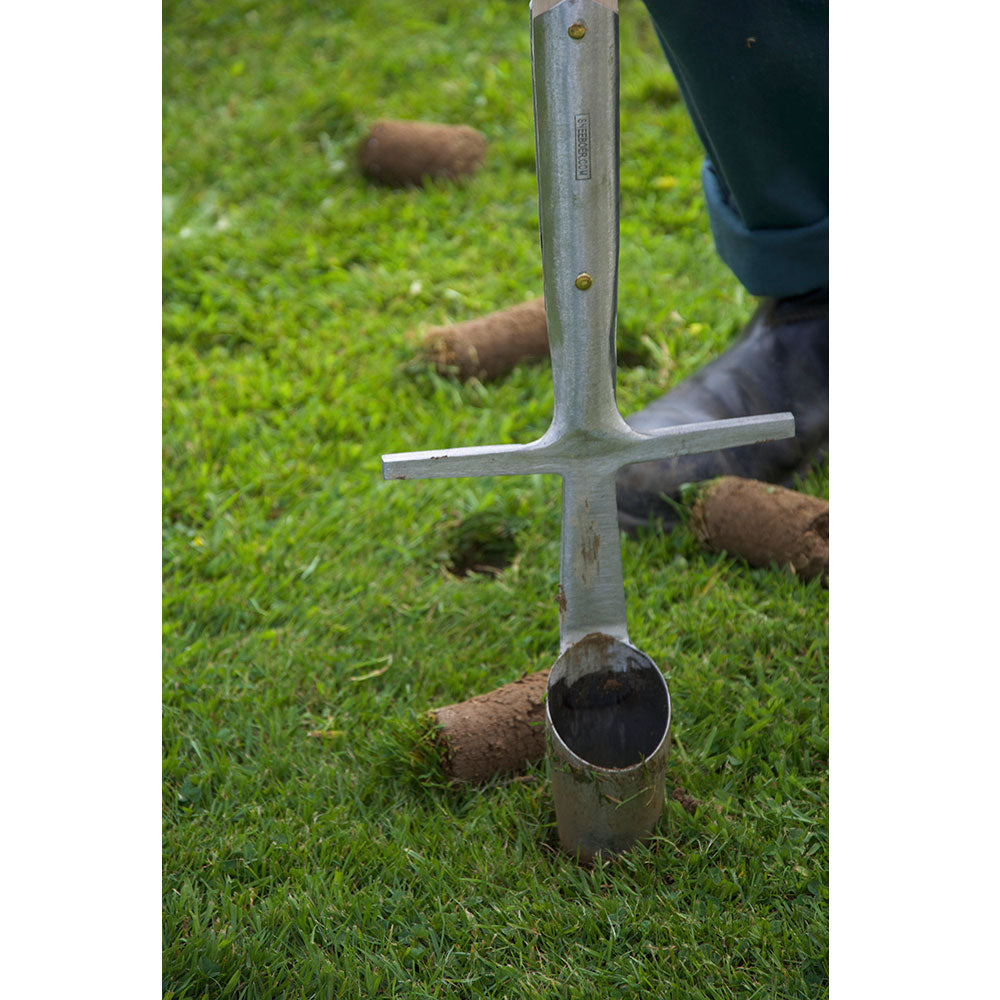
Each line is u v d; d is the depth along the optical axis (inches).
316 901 77.5
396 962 74.0
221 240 160.4
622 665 77.9
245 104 189.8
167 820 84.7
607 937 75.0
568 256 68.8
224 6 213.2
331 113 185.3
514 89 190.4
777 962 72.2
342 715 94.1
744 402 116.8
